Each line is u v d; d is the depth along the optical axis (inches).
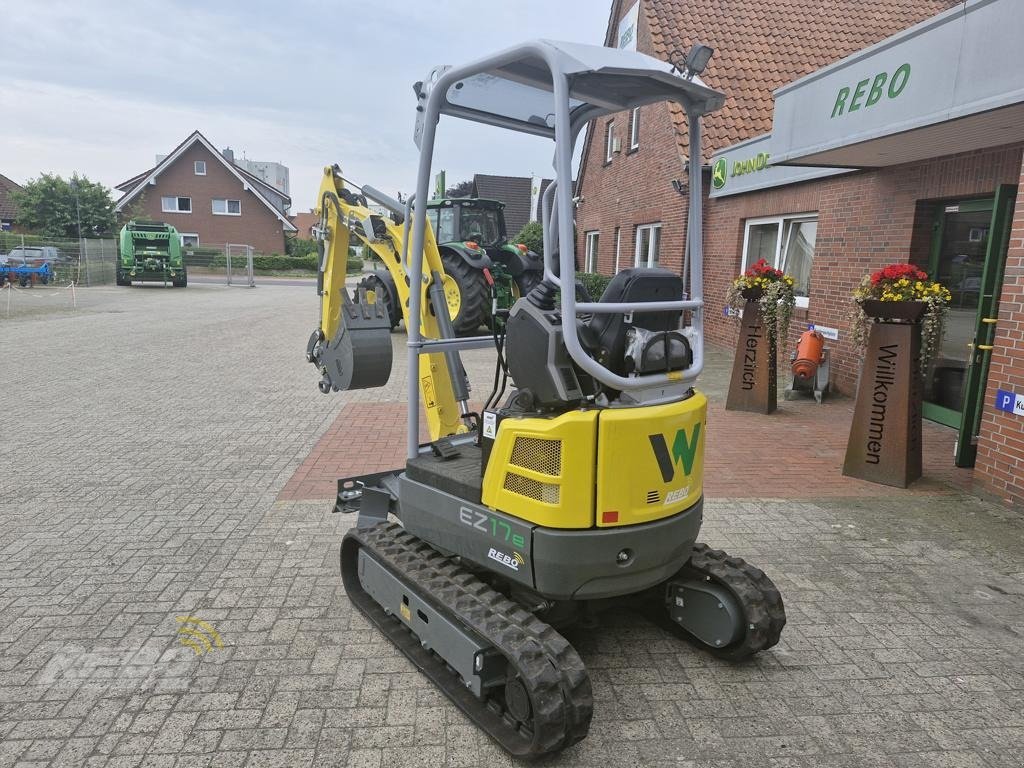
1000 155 259.9
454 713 115.9
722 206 477.7
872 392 227.8
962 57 202.7
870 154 281.1
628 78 112.3
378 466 241.3
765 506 208.5
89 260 1225.4
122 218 1728.6
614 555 107.3
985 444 213.6
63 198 1659.7
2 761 103.4
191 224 1787.6
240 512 200.1
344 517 196.9
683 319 134.0
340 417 308.0
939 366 299.9
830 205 358.3
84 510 200.5
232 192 1788.9
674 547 114.7
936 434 284.2
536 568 108.5
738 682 125.7
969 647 137.6
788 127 296.7
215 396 349.7
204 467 239.6
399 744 108.4
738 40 555.8
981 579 165.0
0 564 166.9
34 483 223.0
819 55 549.6
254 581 159.9
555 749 100.8
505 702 112.0
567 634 141.3
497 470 115.0
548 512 106.3
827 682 126.0
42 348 496.4
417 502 133.2
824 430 291.9
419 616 125.7
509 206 1221.7
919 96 220.8
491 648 108.9
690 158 122.2
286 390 364.8
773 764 105.8
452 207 534.9
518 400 114.0
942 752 109.0
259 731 110.8
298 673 126.3
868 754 108.3
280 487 220.5
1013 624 146.0
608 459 104.9
